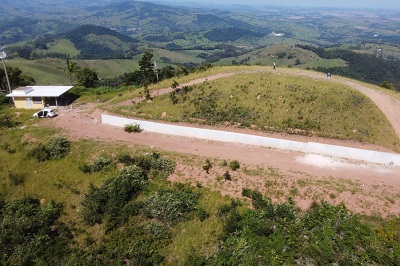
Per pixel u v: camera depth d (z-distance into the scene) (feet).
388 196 95.66
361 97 151.74
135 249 87.10
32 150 129.39
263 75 181.88
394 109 148.36
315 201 95.66
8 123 158.40
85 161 123.85
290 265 76.64
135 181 107.04
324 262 75.97
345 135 130.11
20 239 91.50
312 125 135.64
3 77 240.94
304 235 83.61
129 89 230.89
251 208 96.73
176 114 154.71
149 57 256.11
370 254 76.54
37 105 186.50
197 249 87.71
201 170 111.65
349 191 97.55
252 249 81.35
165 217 96.12
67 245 93.61
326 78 178.19
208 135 136.05
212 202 101.04
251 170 110.11
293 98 153.99
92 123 159.43
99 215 98.99
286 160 117.50
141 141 136.05
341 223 85.10
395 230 84.12
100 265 83.35
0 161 129.59
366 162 116.78
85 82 261.03
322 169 111.14
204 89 171.12
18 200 108.27
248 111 148.87
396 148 123.44
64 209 106.83
